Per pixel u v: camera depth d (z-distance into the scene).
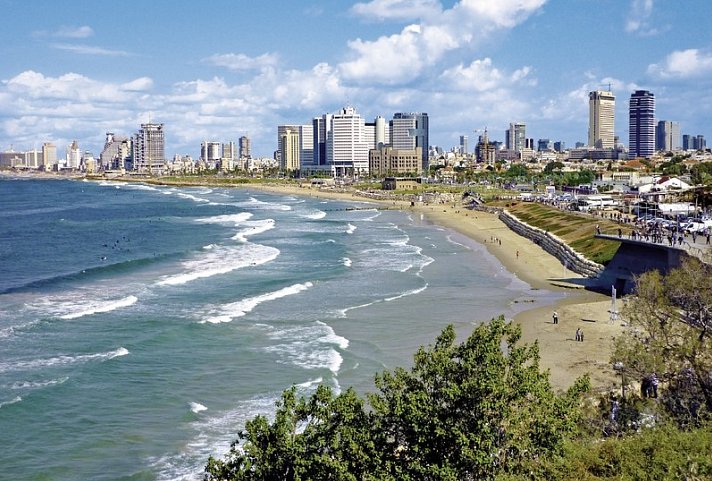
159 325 73.38
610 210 155.75
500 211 199.00
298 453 29.42
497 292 91.62
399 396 30.53
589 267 99.31
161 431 48.03
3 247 141.38
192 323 73.81
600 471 29.73
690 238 89.38
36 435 47.12
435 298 87.88
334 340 68.62
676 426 34.91
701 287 51.16
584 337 69.00
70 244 145.62
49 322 74.31
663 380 43.16
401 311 80.88
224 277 101.81
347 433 29.52
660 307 48.62
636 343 45.62
